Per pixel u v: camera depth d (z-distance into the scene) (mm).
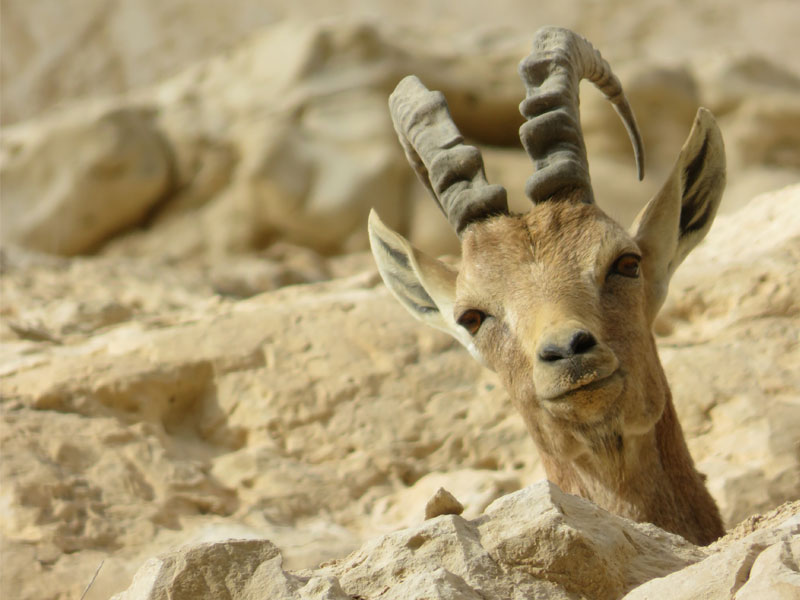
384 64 67000
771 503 24250
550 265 18938
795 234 30469
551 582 13398
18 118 88125
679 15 90812
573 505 14320
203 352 30062
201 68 69875
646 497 19594
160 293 41969
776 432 25484
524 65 20781
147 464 26922
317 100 65000
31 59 89938
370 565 14000
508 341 19078
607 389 17656
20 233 61250
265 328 30781
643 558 14266
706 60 67312
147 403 28781
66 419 27734
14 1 91688
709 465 25234
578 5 91688
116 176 62125
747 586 11570
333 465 28047
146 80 89125
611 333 18531
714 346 27953
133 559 23859
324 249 61656
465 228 20188
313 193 61812
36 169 62469
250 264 55062
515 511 14062
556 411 17891
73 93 88938
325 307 31500
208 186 63000
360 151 63250
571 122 20125
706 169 21359
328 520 26594
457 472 27328
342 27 68062
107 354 30328
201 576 13617
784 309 28453
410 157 22188
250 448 28438
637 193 61000
